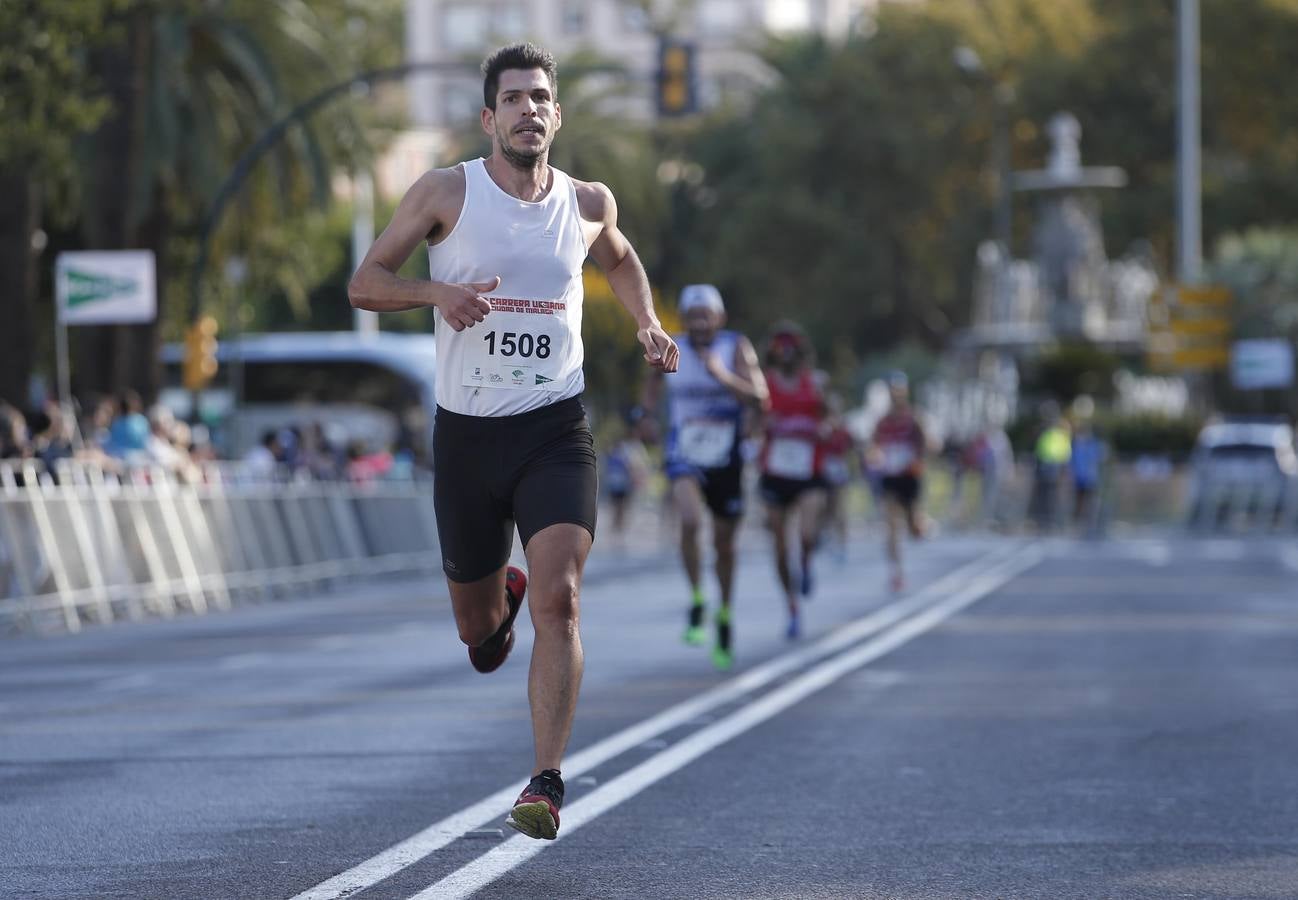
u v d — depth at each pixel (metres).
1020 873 17.14
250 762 24.06
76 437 62.12
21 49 59.00
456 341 17.12
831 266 188.12
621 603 51.91
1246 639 40.53
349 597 62.12
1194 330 110.19
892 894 16.25
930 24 184.88
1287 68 168.00
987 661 36.06
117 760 24.42
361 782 22.34
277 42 89.69
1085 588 57.53
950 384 149.38
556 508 16.73
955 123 183.00
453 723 27.70
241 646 42.62
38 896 16.22
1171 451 117.06
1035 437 122.38
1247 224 169.62
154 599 55.16
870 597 53.72
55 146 59.94
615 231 17.72
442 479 17.28
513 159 17.12
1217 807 20.59
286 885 16.55
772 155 189.00
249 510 61.97
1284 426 117.38
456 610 18.02
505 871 17.09
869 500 107.19
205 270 102.44
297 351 137.00
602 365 154.75
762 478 41.28
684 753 24.38
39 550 49.62
